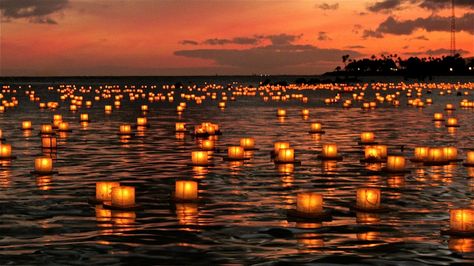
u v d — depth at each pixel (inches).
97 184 642.8
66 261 447.5
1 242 495.2
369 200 598.9
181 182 645.9
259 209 613.3
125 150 1098.7
